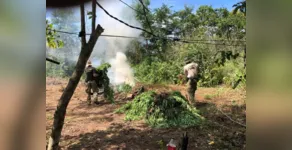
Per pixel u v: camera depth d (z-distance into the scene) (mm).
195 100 7273
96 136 4754
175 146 2479
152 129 5141
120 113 6391
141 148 4145
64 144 4348
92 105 7461
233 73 7988
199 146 4109
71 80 2111
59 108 2119
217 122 5312
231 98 7219
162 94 6172
